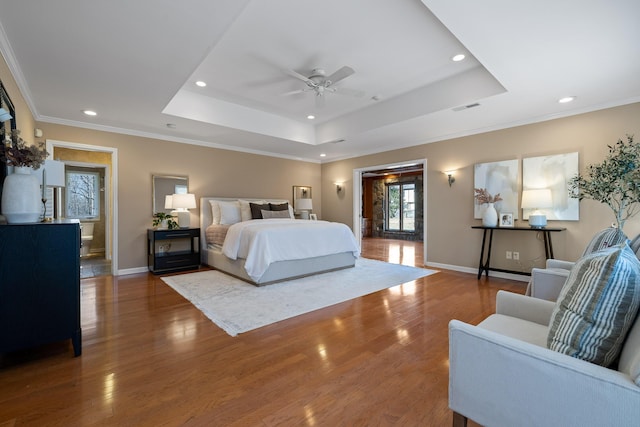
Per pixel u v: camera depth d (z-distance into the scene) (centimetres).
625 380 80
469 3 186
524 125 414
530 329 142
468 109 370
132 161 465
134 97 329
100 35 214
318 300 328
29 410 149
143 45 227
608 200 293
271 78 360
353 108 470
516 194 422
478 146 462
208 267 506
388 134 493
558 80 291
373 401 158
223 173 570
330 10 234
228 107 446
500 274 441
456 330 112
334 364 196
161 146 494
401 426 140
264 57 307
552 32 215
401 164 575
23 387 169
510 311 163
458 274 460
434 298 338
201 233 532
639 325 90
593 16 197
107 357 204
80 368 189
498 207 439
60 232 199
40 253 192
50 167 254
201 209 534
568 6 188
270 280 389
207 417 146
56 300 197
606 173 282
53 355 206
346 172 692
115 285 388
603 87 307
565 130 380
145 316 279
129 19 196
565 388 88
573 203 375
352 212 680
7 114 184
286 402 157
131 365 193
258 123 482
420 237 977
